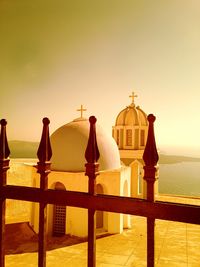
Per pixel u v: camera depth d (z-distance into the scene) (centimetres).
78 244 1179
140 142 2292
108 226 1363
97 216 1393
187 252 1123
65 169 1335
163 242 1251
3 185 262
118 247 1162
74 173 1282
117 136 2359
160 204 209
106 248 1149
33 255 1050
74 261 1004
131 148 2281
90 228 229
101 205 226
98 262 998
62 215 1341
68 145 1364
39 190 248
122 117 2377
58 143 1387
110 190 1334
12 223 1495
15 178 1808
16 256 1040
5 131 267
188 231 1424
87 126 1465
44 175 248
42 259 241
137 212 214
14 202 1703
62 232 1331
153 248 209
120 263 991
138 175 2202
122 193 1381
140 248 1153
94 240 229
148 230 211
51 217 1328
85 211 1271
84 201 231
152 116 223
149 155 217
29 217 1600
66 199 238
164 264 995
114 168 1432
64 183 1295
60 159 1355
